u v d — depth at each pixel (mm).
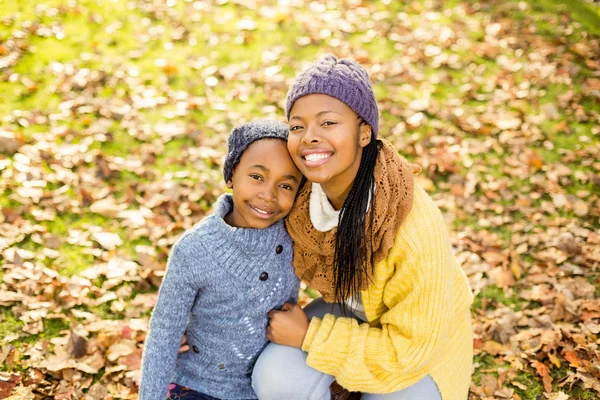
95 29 5719
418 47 5957
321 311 2641
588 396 2951
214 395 2430
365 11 6520
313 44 5961
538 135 4832
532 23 6328
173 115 4852
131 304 3355
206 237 2242
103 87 5012
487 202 4246
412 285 2164
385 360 2223
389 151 2148
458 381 2350
